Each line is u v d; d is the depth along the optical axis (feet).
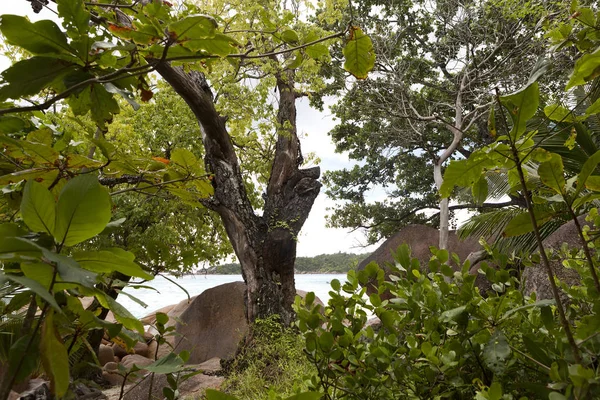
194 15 2.17
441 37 47.06
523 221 2.93
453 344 3.51
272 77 34.17
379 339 4.14
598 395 2.10
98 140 3.05
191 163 3.54
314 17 42.78
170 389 2.98
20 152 3.06
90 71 2.37
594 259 4.37
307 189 32.76
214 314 33.83
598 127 21.59
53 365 1.49
